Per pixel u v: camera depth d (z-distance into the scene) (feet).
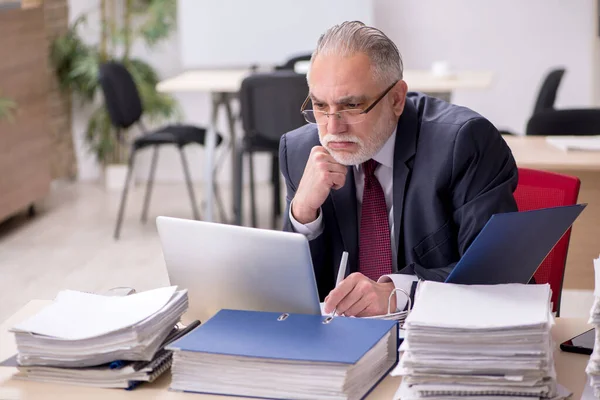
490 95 24.02
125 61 23.70
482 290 5.75
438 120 7.48
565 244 8.53
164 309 5.91
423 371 5.18
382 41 6.92
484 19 23.59
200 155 25.04
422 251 7.36
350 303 6.45
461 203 7.20
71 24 24.52
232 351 5.38
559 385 5.41
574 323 6.57
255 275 6.17
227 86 18.88
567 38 23.35
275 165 20.30
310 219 7.36
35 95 20.86
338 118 6.87
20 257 17.94
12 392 5.61
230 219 21.07
